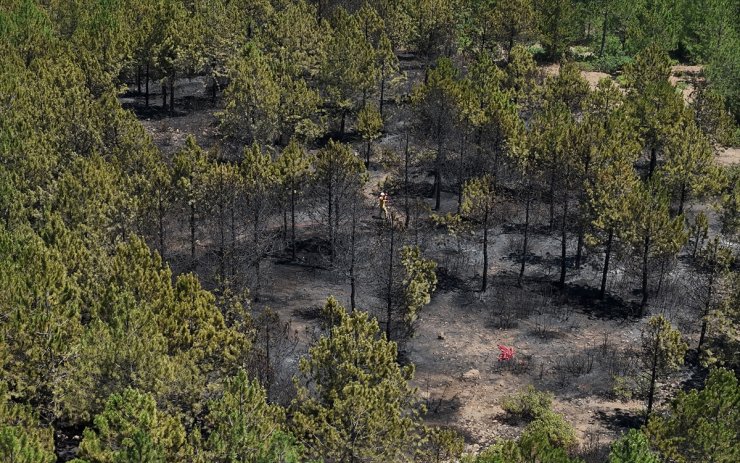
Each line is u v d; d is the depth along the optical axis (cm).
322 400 3619
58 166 5703
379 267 5169
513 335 5459
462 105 6938
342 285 5972
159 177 5478
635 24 10775
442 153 7112
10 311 3884
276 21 9125
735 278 4991
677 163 6481
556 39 10519
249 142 7438
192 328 3984
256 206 5716
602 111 7825
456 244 6581
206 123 8531
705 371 5050
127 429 3022
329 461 3619
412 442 3653
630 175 5806
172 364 3562
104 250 4841
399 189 7456
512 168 6694
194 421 3662
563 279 5959
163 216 5500
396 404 3506
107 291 3947
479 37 10300
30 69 7600
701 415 3581
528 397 4659
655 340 4469
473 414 4638
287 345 4994
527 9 9962
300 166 6094
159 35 8481
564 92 8088
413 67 10375
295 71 8381
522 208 6731
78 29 8900
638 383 4703
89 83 7819
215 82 9188
